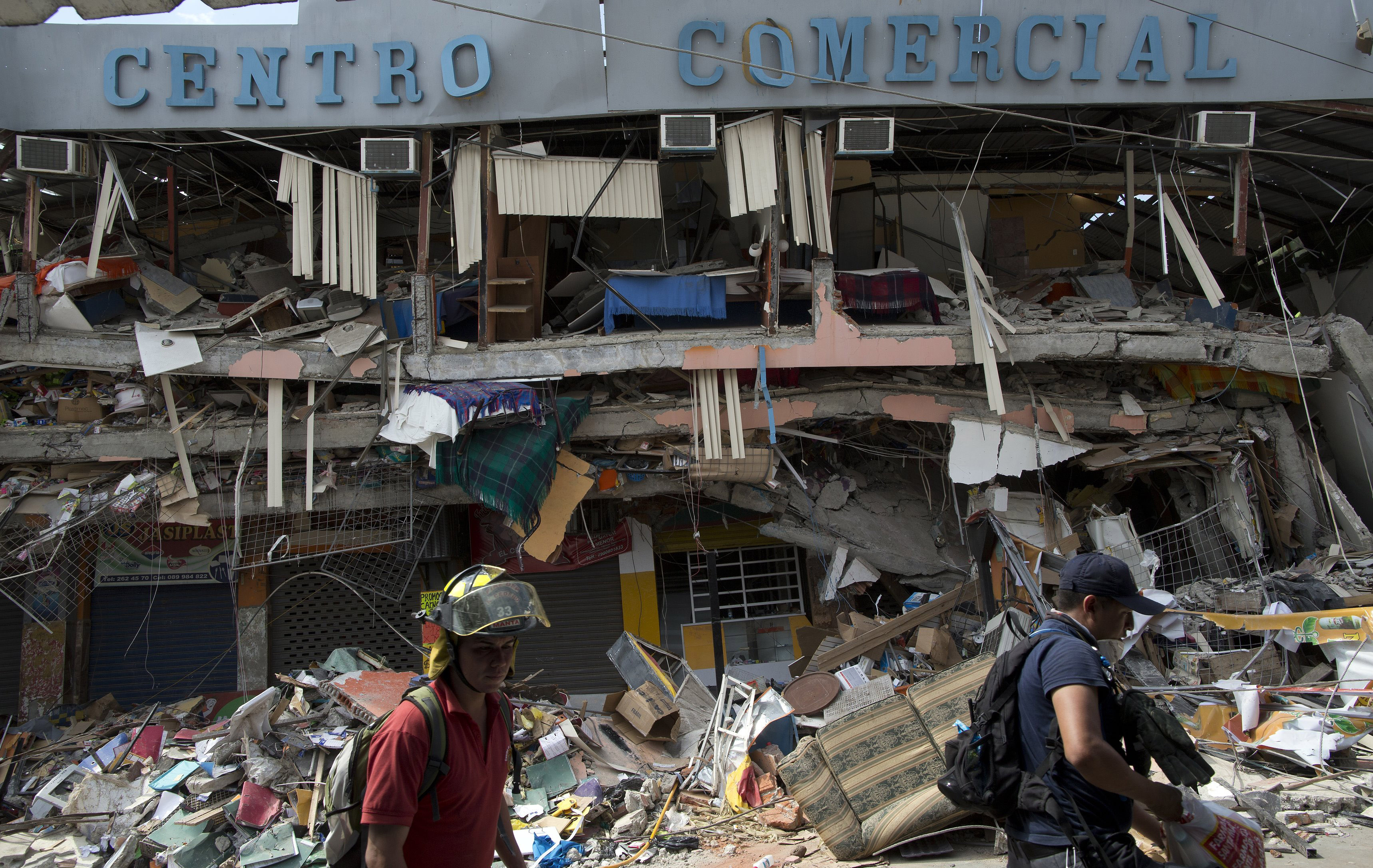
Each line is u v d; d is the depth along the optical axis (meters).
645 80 9.19
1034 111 9.97
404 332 9.88
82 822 8.01
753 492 10.97
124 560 11.38
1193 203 13.16
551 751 8.30
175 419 9.69
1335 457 11.52
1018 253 13.13
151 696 11.44
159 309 9.96
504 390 9.12
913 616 10.30
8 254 10.38
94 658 11.47
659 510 12.04
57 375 9.93
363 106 9.20
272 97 9.10
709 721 9.49
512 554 11.83
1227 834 2.97
